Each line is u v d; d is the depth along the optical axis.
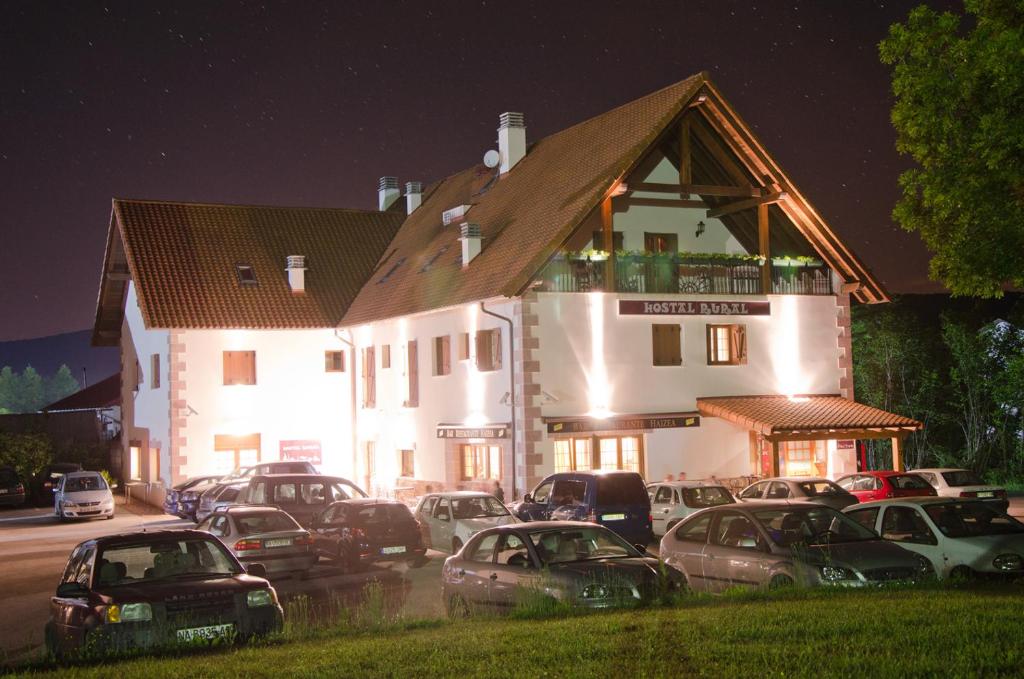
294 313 39.66
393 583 19.91
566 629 10.51
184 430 37.69
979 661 8.22
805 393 32.66
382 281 39.91
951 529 15.01
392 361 36.78
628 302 30.06
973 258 18.62
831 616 10.44
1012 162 17.73
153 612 11.20
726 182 33.03
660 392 30.47
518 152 38.78
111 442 48.91
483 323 30.80
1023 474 46.50
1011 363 44.44
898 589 12.76
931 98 18.78
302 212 45.28
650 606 12.30
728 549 14.34
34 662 10.79
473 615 13.84
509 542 13.97
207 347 38.22
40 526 35.22
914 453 49.53
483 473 31.39
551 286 29.17
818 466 32.34
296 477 26.33
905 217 20.03
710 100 30.77
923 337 49.81
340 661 9.61
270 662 9.77
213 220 42.97
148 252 40.00
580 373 29.34
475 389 31.25
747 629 9.90
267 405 39.00
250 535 19.61
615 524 21.50
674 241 32.25
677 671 8.41
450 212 39.09
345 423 40.09
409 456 36.12
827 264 33.47
